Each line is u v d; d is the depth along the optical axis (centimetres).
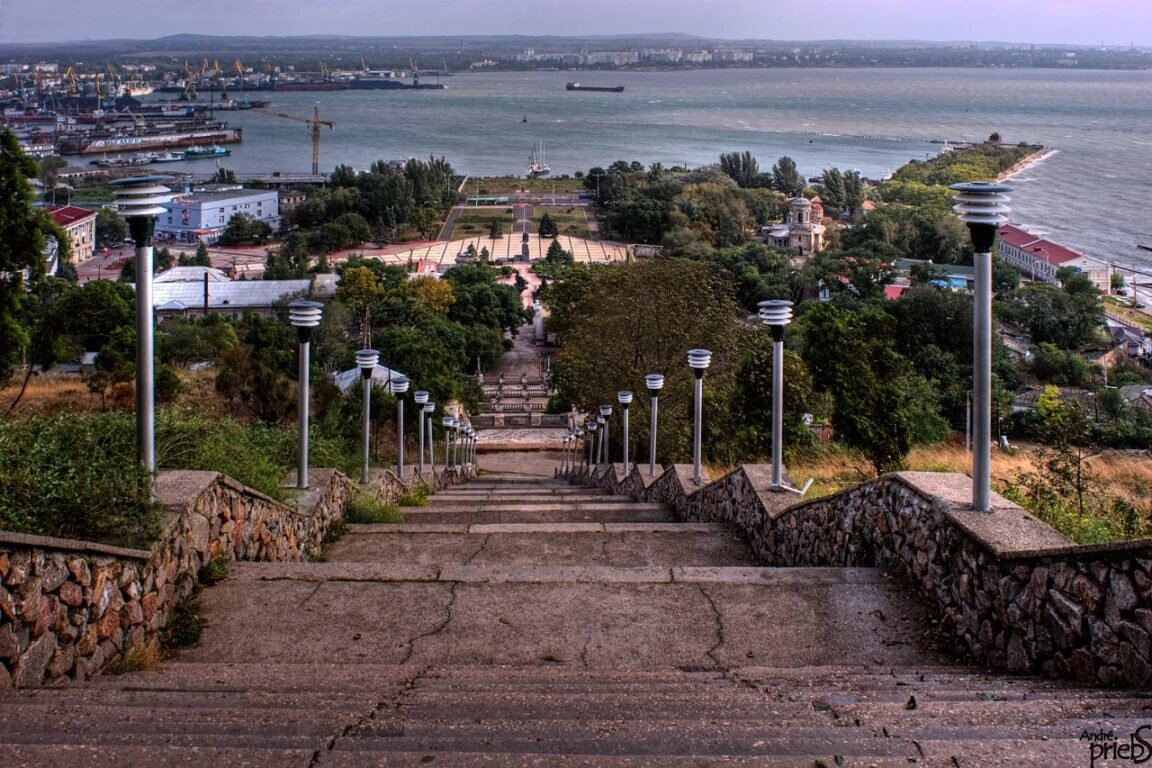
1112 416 2923
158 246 11712
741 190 13475
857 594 621
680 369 2528
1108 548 420
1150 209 13938
